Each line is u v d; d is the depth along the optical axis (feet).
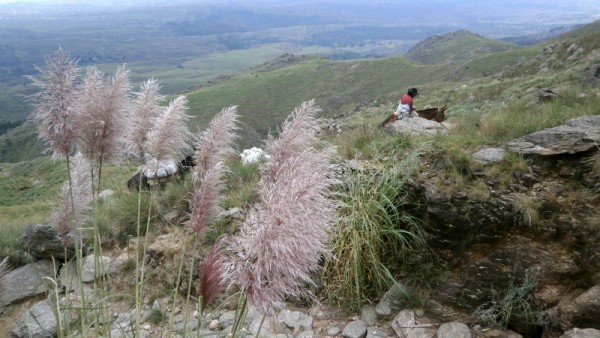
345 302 15.88
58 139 9.38
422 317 14.76
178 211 21.63
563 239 13.93
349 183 17.80
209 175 9.03
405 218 16.40
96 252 10.73
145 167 10.44
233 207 20.06
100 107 9.44
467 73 339.77
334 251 15.76
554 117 23.67
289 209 5.92
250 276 6.07
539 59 155.33
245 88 440.04
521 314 13.34
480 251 14.99
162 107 10.29
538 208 14.61
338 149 23.53
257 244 5.90
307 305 16.33
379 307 15.47
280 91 431.02
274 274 6.03
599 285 12.50
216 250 7.00
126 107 9.80
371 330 14.66
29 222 31.91
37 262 21.38
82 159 10.57
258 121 363.56
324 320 15.57
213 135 9.66
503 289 14.11
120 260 20.15
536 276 13.62
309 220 6.04
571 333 11.66
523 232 14.56
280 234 5.80
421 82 362.33
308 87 428.15
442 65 387.34
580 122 18.44
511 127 22.48
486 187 15.78
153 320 16.71
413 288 15.56
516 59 322.34
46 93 9.01
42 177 145.07
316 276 16.63
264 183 7.98
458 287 14.79
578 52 137.90
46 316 17.54
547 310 13.08
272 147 8.41
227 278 6.26
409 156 17.83
